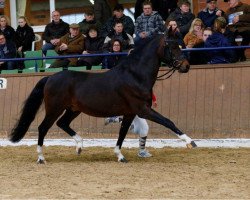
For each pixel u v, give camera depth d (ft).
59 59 60.70
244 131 53.88
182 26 58.75
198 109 55.11
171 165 44.60
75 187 36.88
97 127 57.21
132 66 45.47
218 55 55.52
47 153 52.26
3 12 75.10
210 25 58.85
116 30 58.90
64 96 46.16
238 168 43.04
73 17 73.82
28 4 75.10
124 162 46.24
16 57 63.26
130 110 45.60
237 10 58.13
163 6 62.90
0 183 38.47
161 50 45.14
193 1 66.74
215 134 54.54
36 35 71.20
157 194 34.76
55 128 58.23
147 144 55.47
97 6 65.67
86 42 60.70
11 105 59.52
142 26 59.47
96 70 56.08
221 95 54.75
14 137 46.96
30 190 36.17
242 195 34.40
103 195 34.60
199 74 55.31
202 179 39.14
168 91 55.83
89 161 47.37
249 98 54.03
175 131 44.19
